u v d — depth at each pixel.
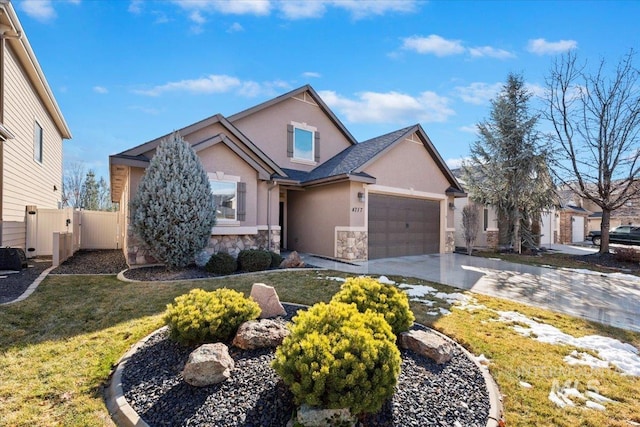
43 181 13.75
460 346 4.55
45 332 4.55
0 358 3.81
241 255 9.34
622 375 3.84
